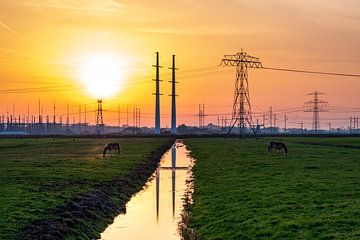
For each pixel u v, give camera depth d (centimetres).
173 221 3741
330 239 2477
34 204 3659
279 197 3772
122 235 3309
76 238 2992
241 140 17975
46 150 11188
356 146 12162
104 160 8150
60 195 4134
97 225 3503
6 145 13475
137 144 14962
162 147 13338
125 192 5047
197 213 3806
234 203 3784
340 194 3794
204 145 14000
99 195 4359
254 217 3169
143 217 3919
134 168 6925
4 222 3034
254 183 4694
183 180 6444
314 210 3198
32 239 2691
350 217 2905
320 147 11756
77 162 7625
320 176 5109
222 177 5544
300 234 2605
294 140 17412
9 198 3884
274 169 6000
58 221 3139
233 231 2933
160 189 5612
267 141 16600
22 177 5378
